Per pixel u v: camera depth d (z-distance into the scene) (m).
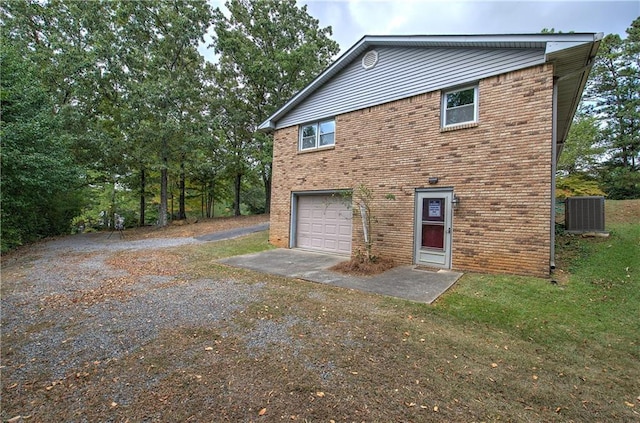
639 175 17.19
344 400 2.43
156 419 2.21
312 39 20.80
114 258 8.90
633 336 3.57
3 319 4.18
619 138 18.67
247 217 20.88
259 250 10.27
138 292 5.44
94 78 15.27
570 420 2.26
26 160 10.17
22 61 11.53
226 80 20.59
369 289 5.55
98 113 17.19
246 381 2.69
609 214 10.81
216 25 18.72
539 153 6.00
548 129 5.93
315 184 10.02
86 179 16.52
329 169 9.63
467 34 6.77
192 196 24.41
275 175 11.45
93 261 8.48
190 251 9.93
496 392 2.58
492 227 6.46
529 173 6.09
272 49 20.47
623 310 4.20
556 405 2.42
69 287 5.80
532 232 6.00
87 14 15.33
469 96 7.01
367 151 8.68
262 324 3.98
